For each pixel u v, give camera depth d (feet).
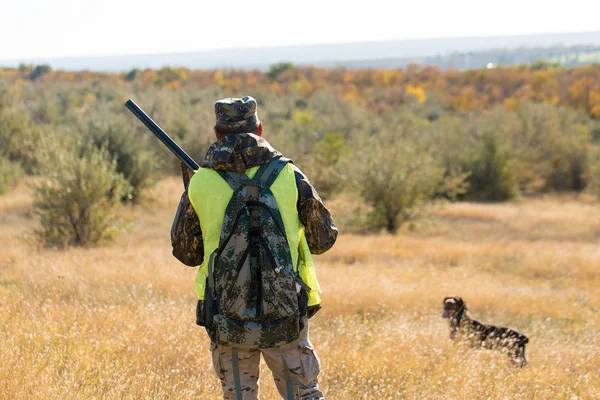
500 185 242.58
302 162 183.73
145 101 313.73
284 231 13.83
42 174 94.07
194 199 14.17
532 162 277.44
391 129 286.66
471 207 196.65
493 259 87.76
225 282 13.67
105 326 28.55
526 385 25.55
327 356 26.58
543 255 88.74
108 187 91.71
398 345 29.76
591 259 86.94
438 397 22.47
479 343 33.68
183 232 14.43
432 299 52.65
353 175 144.56
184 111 341.21
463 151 251.39
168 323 29.07
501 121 295.07
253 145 14.02
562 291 66.13
